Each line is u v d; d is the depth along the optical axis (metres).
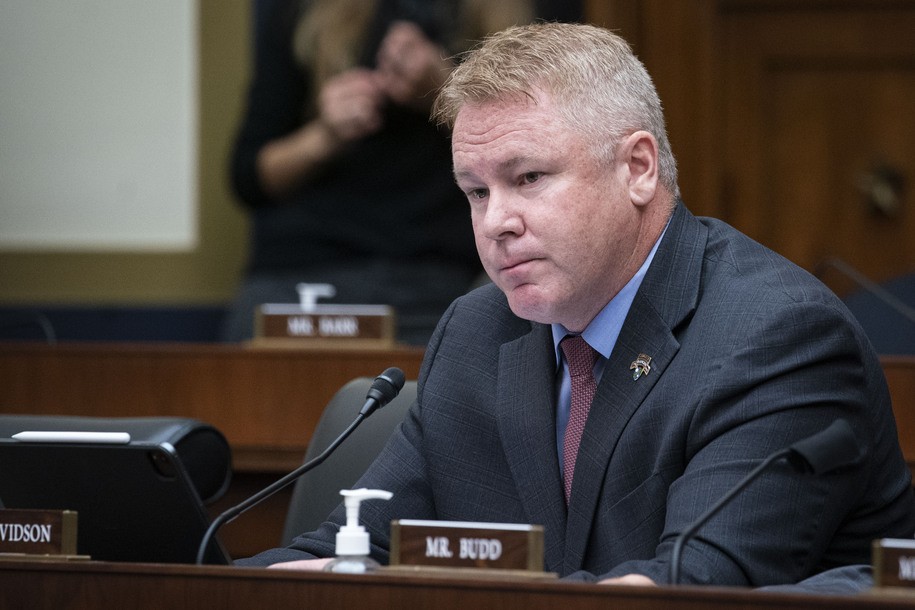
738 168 17.84
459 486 6.58
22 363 10.63
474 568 4.77
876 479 6.15
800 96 17.84
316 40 15.95
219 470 6.37
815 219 17.83
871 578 5.23
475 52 6.25
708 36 17.67
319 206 15.55
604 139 6.10
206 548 5.59
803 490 5.54
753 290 6.12
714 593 4.16
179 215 17.34
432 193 15.52
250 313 15.02
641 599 4.23
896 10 17.72
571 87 6.05
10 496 6.11
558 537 6.22
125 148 17.38
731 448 5.67
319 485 7.52
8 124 17.42
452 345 6.93
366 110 15.17
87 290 17.34
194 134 17.30
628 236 6.25
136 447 5.74
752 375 5.80
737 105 17.83
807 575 5.60
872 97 17.80
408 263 15.41
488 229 6.07
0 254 17.44
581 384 6.44
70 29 17.33
